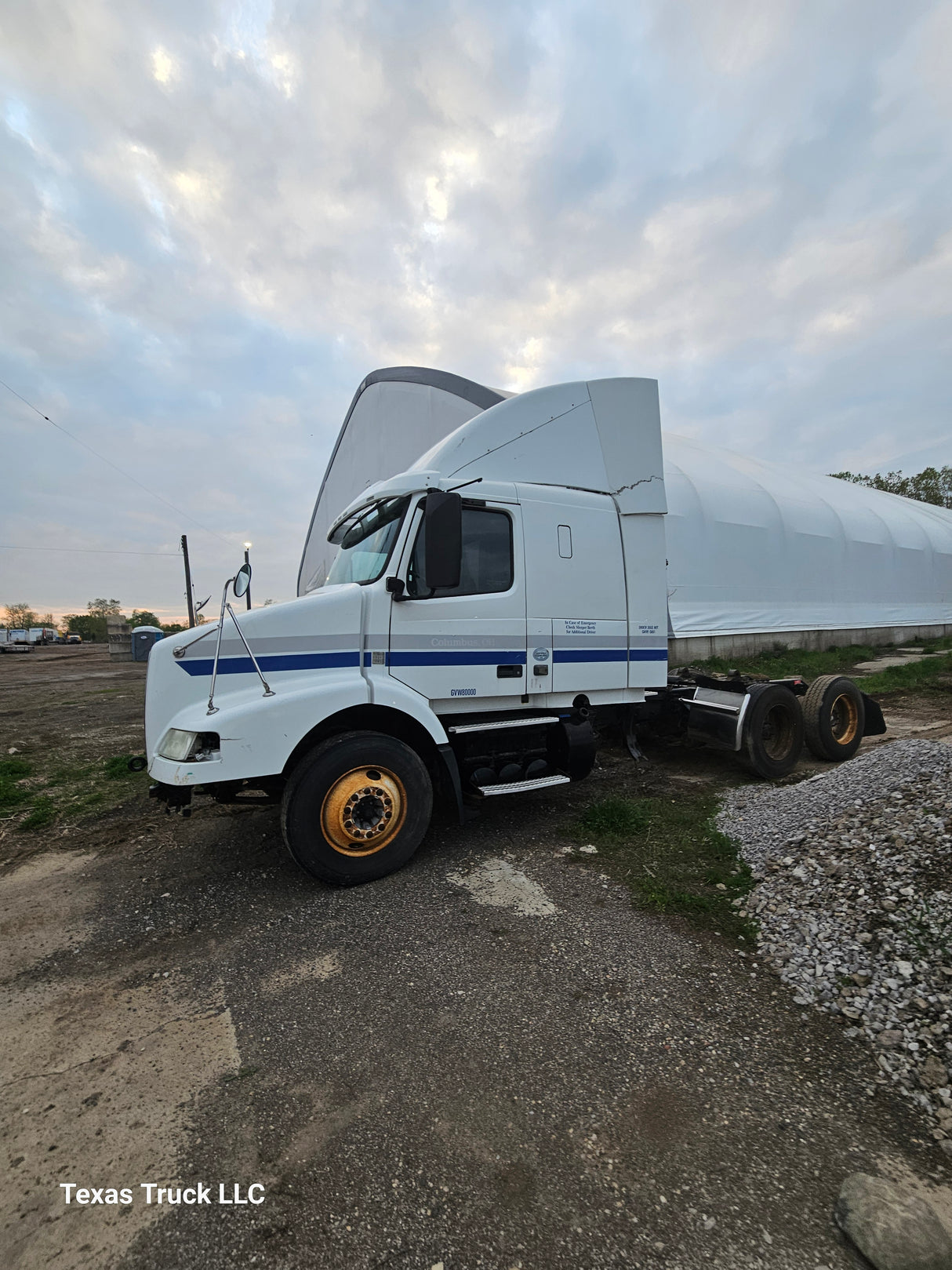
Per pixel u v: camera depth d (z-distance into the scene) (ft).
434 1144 5.76
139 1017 7.89
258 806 13.73
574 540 14.70
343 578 14.38
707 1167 5.41
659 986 8.13
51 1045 7.38
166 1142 5.90
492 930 9.75
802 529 50.01
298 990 8.34
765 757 17.43
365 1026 7.54
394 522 12.88
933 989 7.23
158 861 13.29
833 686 19.30
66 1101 6.45
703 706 18.37
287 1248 4.85
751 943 9.08
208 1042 7.35
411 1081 6.60
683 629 39.19
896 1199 4.85
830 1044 6.92
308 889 11.54
